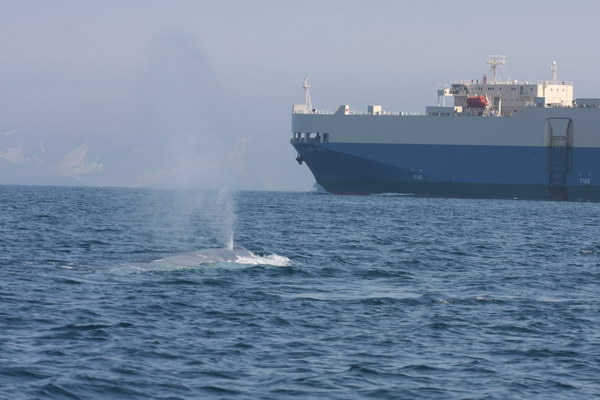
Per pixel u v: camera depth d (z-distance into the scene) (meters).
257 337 92.31
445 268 161.38
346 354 86.62
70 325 94.62
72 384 73.25
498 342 93.69
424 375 80.19
